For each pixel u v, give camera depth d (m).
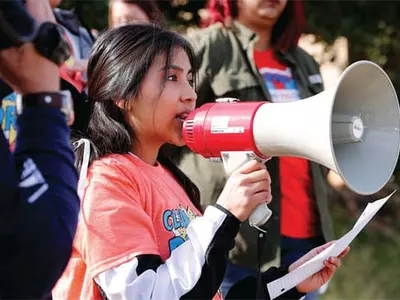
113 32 4.25
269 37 6.76
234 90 6.29
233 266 6.04
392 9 11.80
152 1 7.43
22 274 2.97
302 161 6.42
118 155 4.07
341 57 12.30
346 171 3.89
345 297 10.00
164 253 3.99
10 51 3.07
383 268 10.75
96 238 3.75
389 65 12.39
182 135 4.16
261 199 3.89
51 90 3.14
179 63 4.19
